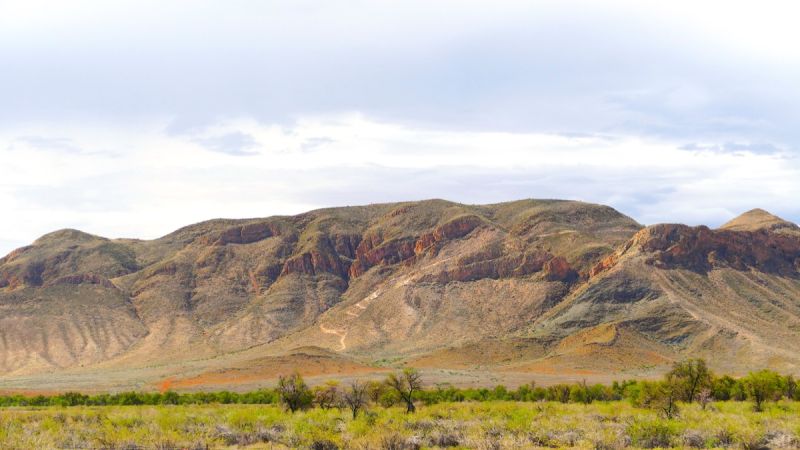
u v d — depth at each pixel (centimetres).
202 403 8944
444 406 6106
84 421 4703
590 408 6100
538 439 3925
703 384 6384
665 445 3859
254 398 9394
